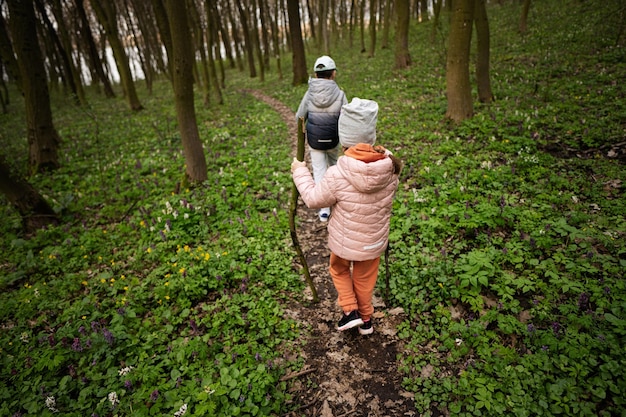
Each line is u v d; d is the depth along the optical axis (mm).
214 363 2930
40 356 3180
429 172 5805
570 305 3025
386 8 23688
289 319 3494
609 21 14164
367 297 3066
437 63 16125
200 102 17656
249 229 4980
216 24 22641
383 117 9781
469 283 3430
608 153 5652
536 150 6148
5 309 3955
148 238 5086
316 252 4699
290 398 2738
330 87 4445
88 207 6621
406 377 2857
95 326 3324
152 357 3064
